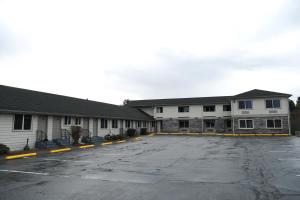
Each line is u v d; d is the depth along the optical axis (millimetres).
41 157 14195
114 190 7082
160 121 45781
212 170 9969
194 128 42594
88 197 6453
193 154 15086
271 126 34594
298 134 32406
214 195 6555
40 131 19062
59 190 7082
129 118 34031
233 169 10102
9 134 16500
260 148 17703
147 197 6445
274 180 8117
